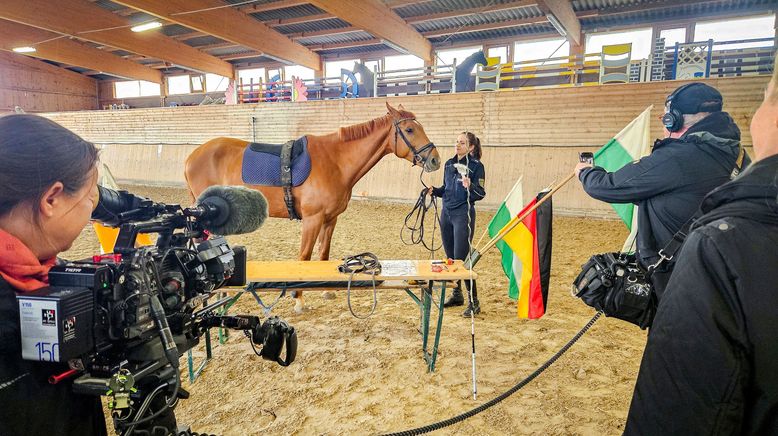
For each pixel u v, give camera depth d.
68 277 0.60
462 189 3.29
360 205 10.18
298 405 2.16
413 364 2.57
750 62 8.82
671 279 0.67
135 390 0.65
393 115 3.53
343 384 2.35
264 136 12.86
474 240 6.26
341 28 14.30
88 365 0.63
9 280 0.56
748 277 0.56
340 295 3.86
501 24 12.70
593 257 1.58
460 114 10.34
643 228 1.45
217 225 0.91
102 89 22.20
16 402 0.56
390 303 3.66
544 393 2.25
